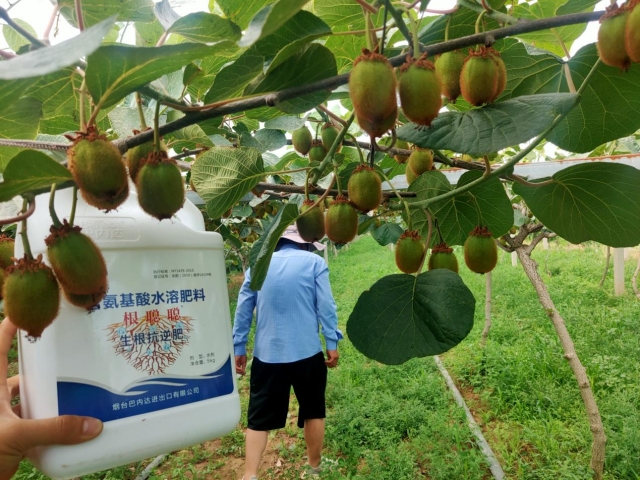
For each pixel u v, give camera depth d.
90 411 1.06
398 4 1.06
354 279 14.60
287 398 4.00
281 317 3.90
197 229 1.37
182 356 1.20
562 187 1.45
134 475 4.46
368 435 4.51
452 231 1.88
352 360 6.53
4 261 1.12
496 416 4.66
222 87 1.11
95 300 0.95
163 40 1.07
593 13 0.96
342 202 1.37
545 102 0.99
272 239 1.31
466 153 0.96
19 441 0.96
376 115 0.87
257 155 1.54
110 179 0.83
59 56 0.63
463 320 1.31
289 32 1.03
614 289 8.43
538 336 6.03
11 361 6.64
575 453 3.81
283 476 4.29
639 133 3.81
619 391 4.53
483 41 1.01
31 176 0.78
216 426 1.23
